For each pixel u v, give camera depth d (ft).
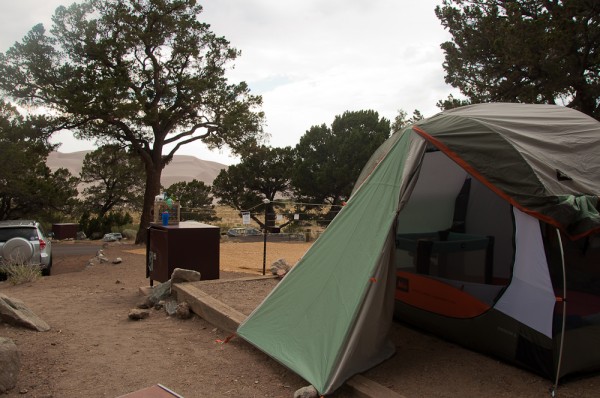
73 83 57.47
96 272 35.50
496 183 12.63
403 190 13.64
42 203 87.45
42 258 37.70
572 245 12.18
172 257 23.24
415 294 16.10
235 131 66.95
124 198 115.44
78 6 57.72
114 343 15.89
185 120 69.41
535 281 12.02
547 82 42.75
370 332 12.52
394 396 10.77
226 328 16.90
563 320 11.34
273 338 13.88
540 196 11.63
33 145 62.95
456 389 11.41
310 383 11.60
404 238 17.12
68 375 12.92
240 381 12.55
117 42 60.70
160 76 65.51
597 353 12.12
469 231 16.37
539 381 11.81
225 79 67.87
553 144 13.60
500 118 14.79
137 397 9.98
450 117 14.85
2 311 17.31
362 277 12.92
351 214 14.73
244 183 99.76
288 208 97.09
